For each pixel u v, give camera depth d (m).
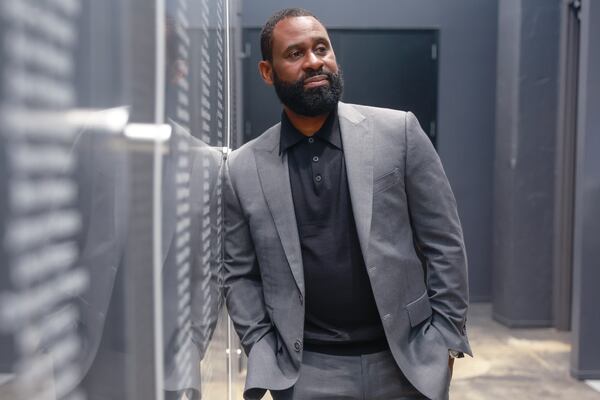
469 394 3.34
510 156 4.69
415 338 1.44
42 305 0.30
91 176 0.35
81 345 0.35
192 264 0.76
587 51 3.46
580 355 3.54
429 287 1.50
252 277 1.57
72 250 0.33
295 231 1.42
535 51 4.60
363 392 1.43
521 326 4.70
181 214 0.65
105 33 0.37
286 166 1.45
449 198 1.47
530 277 4.68
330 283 1.42
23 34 0.27
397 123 1.47
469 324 4.84
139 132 0.44
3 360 0.27
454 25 5.31
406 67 5.31
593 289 3.51
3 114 0.25
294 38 1.37
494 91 5.40
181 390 0.66
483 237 5.49
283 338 1.43
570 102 4.52
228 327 1.73
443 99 5.36
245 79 5.11
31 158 0.28
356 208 1.38
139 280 0.46
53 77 0.30
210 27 0.99
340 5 5.21
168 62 0.56
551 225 4.67
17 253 0.27
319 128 1.44
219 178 1.30
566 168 4.54
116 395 0.40
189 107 0.71
